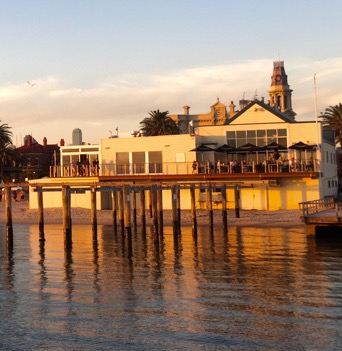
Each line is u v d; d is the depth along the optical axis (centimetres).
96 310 2761
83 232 5950
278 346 2242
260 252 4281
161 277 3466
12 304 2891
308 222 4728
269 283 3219
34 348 2289
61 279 3472
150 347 2272
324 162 7338
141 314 2678
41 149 15038
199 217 6675
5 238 5556
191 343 2298
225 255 4203
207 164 7056
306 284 3167
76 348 2284
